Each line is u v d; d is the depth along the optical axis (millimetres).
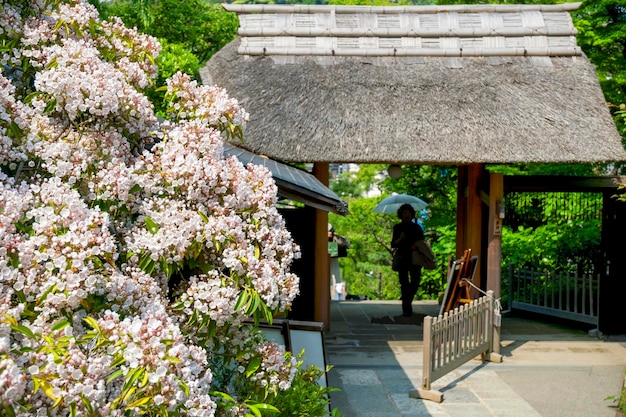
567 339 8844
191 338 2957
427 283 13391
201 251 2984
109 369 2207
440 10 9688
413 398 6199
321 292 8797
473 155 7766
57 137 2980
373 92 8461
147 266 2820
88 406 2055
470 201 9172
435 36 9391
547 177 8734
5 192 2508
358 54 9148
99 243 2404
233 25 15750
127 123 3146
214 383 3342
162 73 11430
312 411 3502
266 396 3107
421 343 8367
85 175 2949
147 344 2154
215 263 2982
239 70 8883
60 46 3412
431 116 8156
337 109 8148
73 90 2881
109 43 3633
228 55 9383
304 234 8828
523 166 12648
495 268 8172
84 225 2430
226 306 2775
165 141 3156
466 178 10039
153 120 3232
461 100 8398
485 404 6059
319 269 8766
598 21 11234
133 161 3186
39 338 2193
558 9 9781
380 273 17375
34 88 3496
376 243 17781
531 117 8227
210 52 15594
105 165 3010
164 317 2359
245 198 3086
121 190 2895
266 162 6445
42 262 2441
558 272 10383
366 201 17688
